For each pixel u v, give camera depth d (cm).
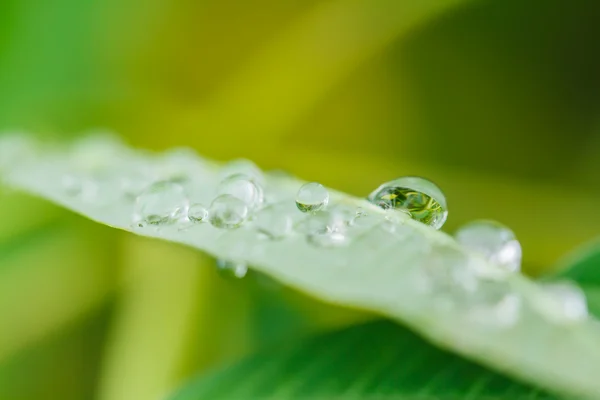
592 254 9
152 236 8
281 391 9
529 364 8
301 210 9
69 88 13
